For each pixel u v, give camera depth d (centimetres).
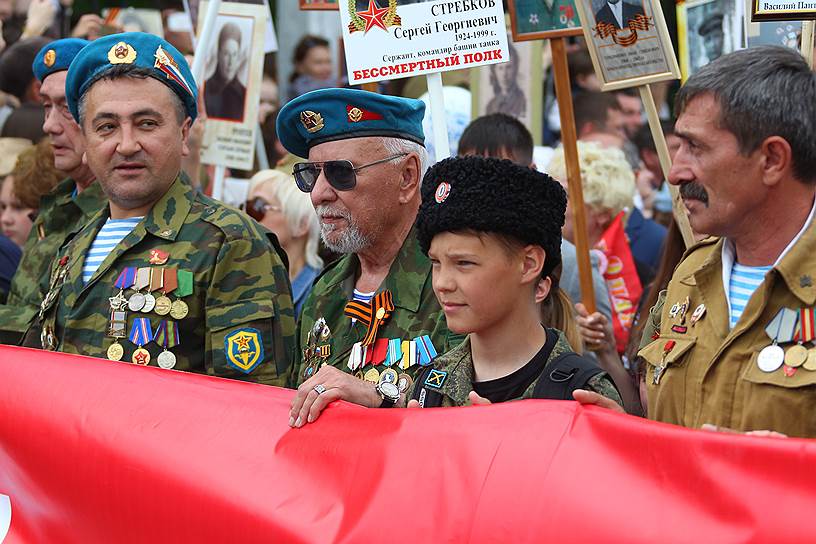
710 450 345
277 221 818
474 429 388
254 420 449
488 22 568
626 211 844
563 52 633
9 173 875
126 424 468
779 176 378
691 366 407
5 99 1027
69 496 477
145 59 564
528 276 421
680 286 428
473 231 411
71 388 489
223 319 536
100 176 566
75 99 579
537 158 884
